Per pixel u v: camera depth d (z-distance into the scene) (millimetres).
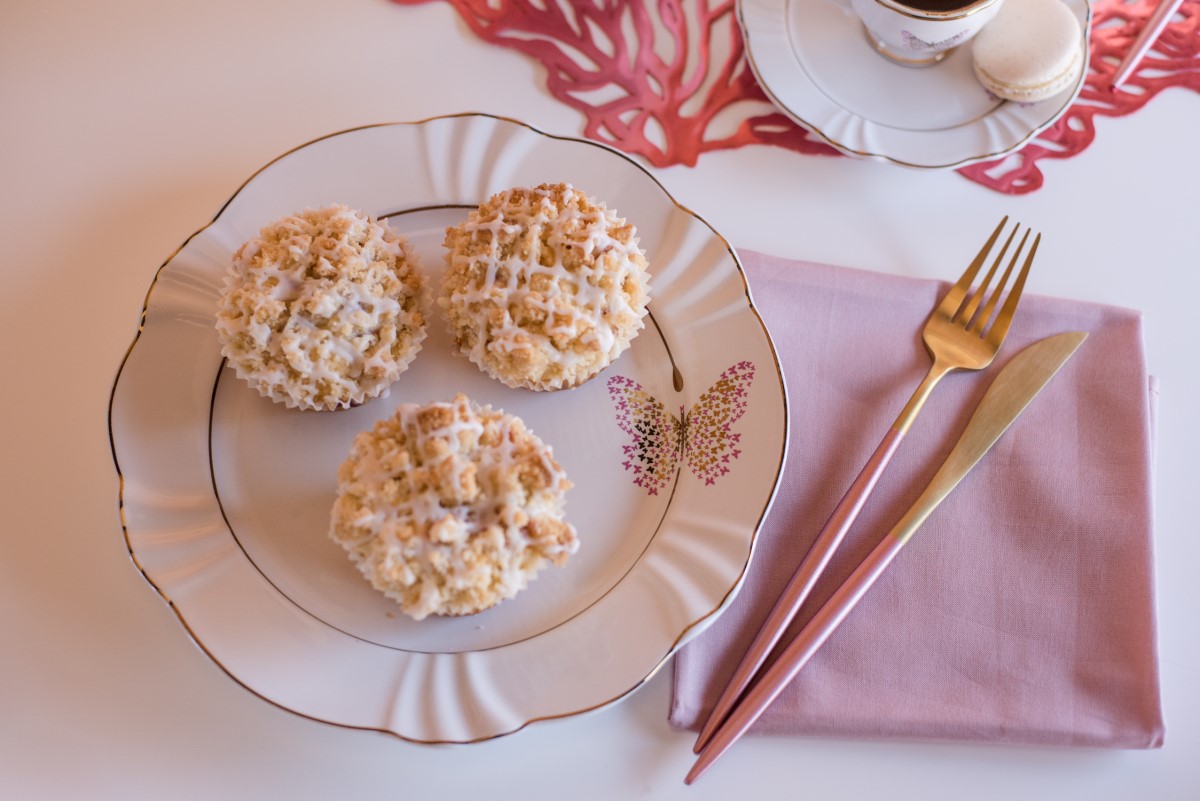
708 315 504
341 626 460
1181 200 554
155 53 544
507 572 450
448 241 502
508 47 557
